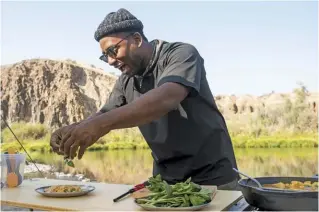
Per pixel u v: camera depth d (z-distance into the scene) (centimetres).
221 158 184
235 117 1608
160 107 147
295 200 112
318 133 1477
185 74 159
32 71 1886
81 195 157
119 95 206
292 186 133
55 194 154
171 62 167
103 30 174
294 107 1532
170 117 182
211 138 183
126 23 173
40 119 1806
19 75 1858
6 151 195
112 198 152
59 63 1912
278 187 134
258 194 119
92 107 1870
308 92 1546
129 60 178
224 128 192
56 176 1250
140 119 144
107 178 1385
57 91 1850
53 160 1400
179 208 126
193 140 181
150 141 192
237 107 1630
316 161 1299
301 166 1311
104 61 188
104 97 1870
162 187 138
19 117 1803
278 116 1550
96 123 138
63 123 1809
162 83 157
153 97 147
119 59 177
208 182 181
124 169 1430
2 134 1675
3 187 181
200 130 181
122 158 1502
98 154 1563
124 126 143
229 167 186
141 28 181
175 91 151
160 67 179
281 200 114
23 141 1664
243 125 1571
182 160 186
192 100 180
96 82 1922
